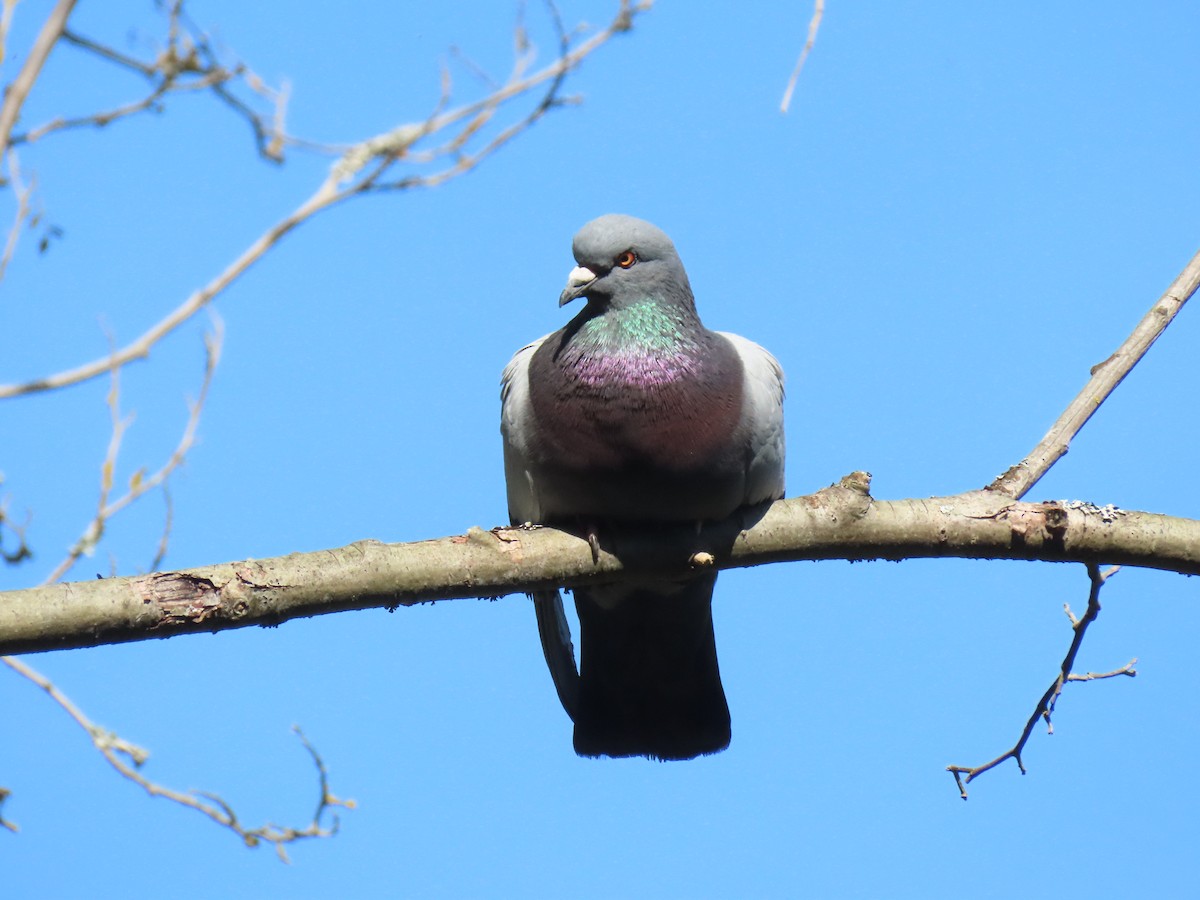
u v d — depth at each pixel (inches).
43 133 307.6
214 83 311.0
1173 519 370.3
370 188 313.7
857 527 373.1
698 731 455.5
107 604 312.7
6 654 311.3
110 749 409.1
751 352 426.6
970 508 370.9
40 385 276.8
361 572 336.2
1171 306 398.3
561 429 399.2
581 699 452.8
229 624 323.3
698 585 418.3
